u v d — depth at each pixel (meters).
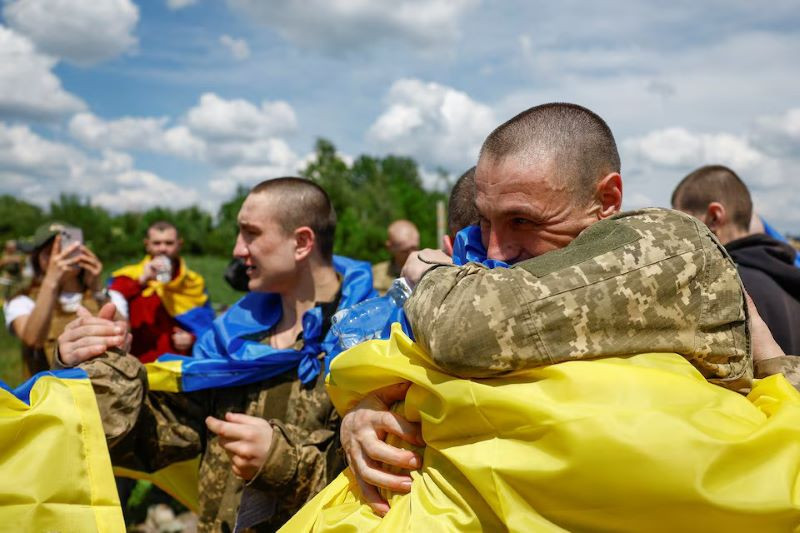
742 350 1.48
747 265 2.98
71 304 4.48
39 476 1.78
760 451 1.23
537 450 1.29
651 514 1.21
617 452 1.21
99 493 1.83
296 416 2.44
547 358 1.32
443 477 1.42
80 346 2.20
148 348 5.07
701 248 1.41
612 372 1.29
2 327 11.99
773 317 2.80
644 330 1.35
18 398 2.02
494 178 1.52
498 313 1.31
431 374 1.45
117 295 4.91
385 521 1.44
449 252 2.20
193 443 2.59
